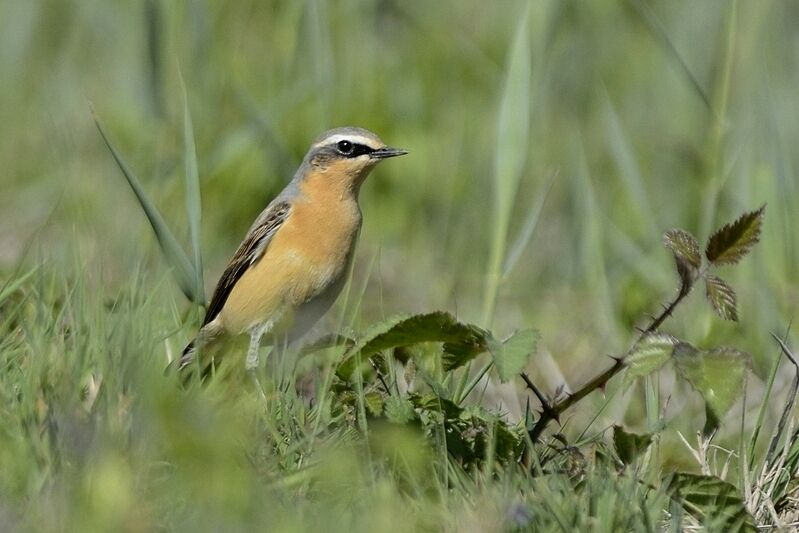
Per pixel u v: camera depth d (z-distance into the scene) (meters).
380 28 21.73
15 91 20.05
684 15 19.08
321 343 9.98
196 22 16.73
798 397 11.54
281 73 18.31
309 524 7.32
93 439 7.61
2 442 7.81
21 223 15.73
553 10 14.48
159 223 10.94
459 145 19.28
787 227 15.01
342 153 12.33
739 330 13.62
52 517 7.04
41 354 8.97
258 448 8.46
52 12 21.23
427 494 8.20
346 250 12.53
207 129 17.02
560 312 15.38
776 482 8.98
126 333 9.20
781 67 18.91
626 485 8.12
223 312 12.45
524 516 7.57
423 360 10.13
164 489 7.49
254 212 17.22
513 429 8.84
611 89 21.17
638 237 17.97
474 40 22.41
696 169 17.58
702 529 8.10
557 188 19.27
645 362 8.61
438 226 18.50
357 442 8.60
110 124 18.00
